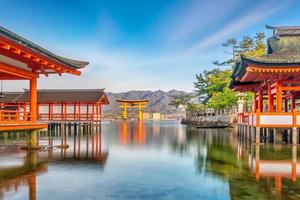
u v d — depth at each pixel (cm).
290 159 1541
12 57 1620
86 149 1989
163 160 1517
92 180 1073
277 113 2125
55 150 1939
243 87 3116
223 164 1398
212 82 6209
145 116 13825
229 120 5122
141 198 868
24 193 906
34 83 1908
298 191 942
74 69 2059
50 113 4691
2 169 1274
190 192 931
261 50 5472
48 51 1650
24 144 2291
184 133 3706
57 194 898
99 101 4719
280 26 2648
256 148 1989
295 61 2011
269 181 1070
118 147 2127
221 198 874
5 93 5041
